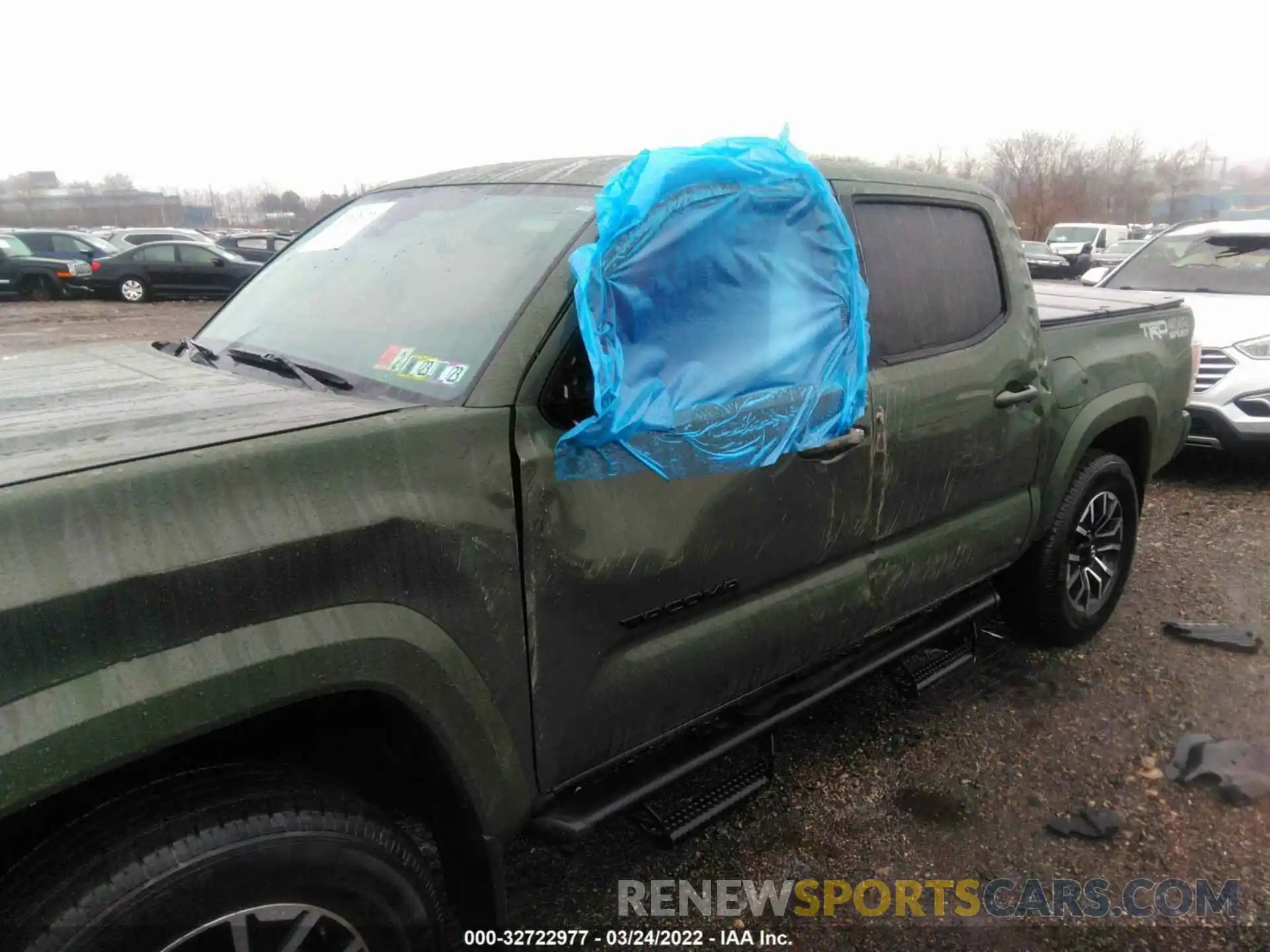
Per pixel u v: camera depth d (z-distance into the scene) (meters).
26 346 13.30
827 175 2.80
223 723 1.55
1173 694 3.74
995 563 3.52
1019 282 3.46
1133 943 2.51
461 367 2.04
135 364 2.56
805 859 2.81
